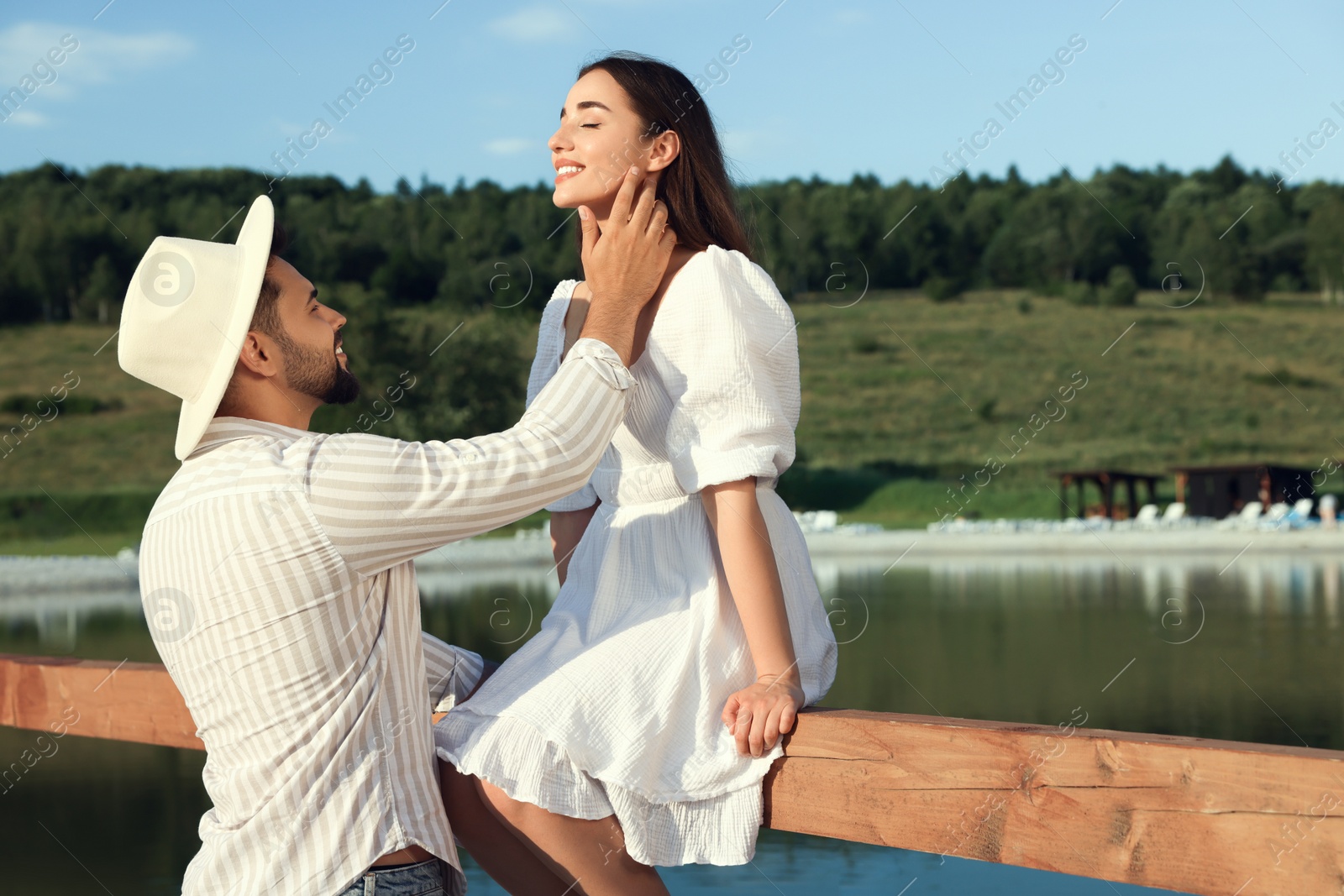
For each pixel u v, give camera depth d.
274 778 1.07
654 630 1.22
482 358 31.56
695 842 1.14
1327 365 41.72
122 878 3.68
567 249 37.69
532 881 1.18
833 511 35.34
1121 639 10.78
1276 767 0.87
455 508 1.09
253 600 1.07
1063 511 34.34
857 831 1.09
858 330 44.88
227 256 1.17
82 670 1.76
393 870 1.09
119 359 1.14
